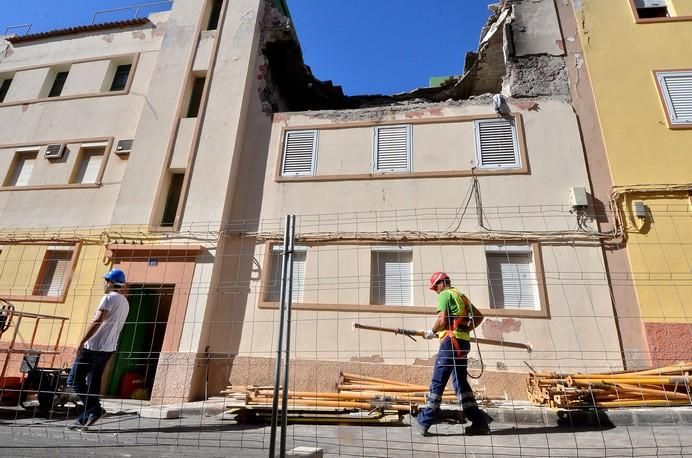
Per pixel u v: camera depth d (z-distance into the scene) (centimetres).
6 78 1292
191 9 1141
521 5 993
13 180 1102
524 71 921
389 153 895
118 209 926
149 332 896
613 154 805
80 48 1246
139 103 1107
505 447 411
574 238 757
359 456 375
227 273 830
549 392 569
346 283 792
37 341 877
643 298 703
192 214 874
